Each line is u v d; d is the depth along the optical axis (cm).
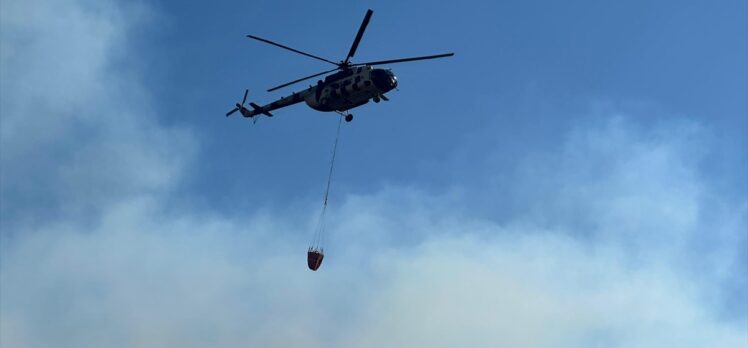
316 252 10212
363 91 10031
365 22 9731
